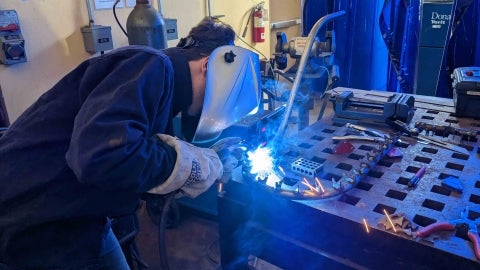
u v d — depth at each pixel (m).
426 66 2.68
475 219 0.76
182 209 2.11
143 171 0.70
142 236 1.97
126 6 2.24
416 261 0.72
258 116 1.34
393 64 3.02
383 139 1.15
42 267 0.86
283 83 1.85
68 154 0.69
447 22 2.51
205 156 0.87
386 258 0.78
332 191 0.86
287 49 1.75
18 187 0.79
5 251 0.84
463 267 0.66
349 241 0.83
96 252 0.90
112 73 0.73
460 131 1.16
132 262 1.50
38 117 0.83
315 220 0.84
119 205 0.84
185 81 0.95
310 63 1.69
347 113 1.36
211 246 1.88
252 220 0.98
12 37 1.75
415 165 1.00
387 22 2.98
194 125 1.12
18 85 1.83
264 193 0.90
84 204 0.80
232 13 3.07
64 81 0.85
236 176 0.96
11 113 1.83
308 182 0.92
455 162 1.01
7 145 0.82
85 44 2.06
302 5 3.41
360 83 3.37
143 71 0.73
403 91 3.00
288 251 0.94
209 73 1.00
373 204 0.83
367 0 3.12
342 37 3.29
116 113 0.68
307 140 1.21
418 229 0.73
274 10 3.92
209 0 2.78
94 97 0.71
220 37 1.09
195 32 1.09
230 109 1.09
